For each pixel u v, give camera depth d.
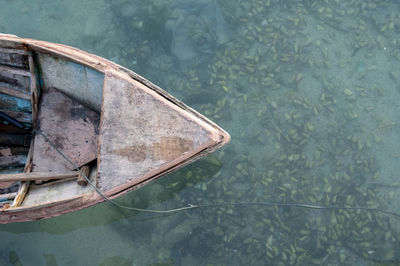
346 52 5.57
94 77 4.55
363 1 5.79
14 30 5.82
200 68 5.55
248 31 5.71
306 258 4.74
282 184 5.02
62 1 6.02
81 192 4.38
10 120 4.88
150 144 4.28
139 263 4.79
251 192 5.00
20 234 4.83
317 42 5.63
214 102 5.38
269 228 4.87
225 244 4.82
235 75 5.50
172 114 4.28
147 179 4.32
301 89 5.43
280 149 5.18
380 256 4.73
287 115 5.31
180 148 4.25
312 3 5.83
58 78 4.73
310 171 5.08
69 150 4.63
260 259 4.76
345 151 5.13
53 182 4.56
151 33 5.76
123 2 5.98
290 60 5.56
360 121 5.28
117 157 4.28
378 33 5.64
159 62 5.59
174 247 4.83
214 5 5.86
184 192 4.98
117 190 4.27
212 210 4.94
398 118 5.28
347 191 4.99
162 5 5.91
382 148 5.16
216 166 5.09
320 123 5.29
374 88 5.41
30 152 4.68
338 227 4.85
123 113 4.31
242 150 5.18
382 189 4.99
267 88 5.45
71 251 4.82
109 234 4.88
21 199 4.39
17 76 4.73
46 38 5.79
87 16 5.94
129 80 4.36
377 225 4.84
